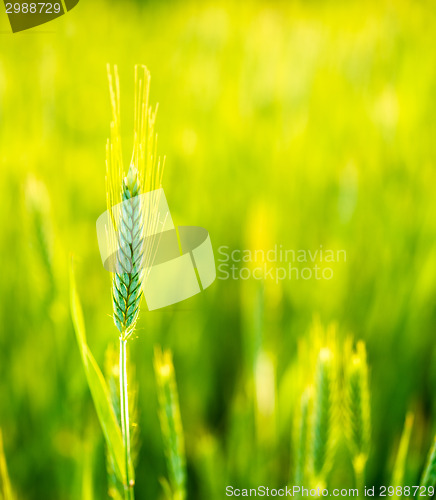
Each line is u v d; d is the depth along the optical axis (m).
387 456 1.06
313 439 0.88
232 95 2.30
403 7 2.79
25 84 1.93
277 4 3.26
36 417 1.09
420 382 1.19
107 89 2.17
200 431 1.11
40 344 1.14
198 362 1.23
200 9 3.21
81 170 1.73
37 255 1.00
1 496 0.88
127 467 0.82
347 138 2.02
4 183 1.47
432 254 1.34
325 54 2.49
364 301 1.37
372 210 1.57
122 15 3.21
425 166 1.68
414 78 2.22
